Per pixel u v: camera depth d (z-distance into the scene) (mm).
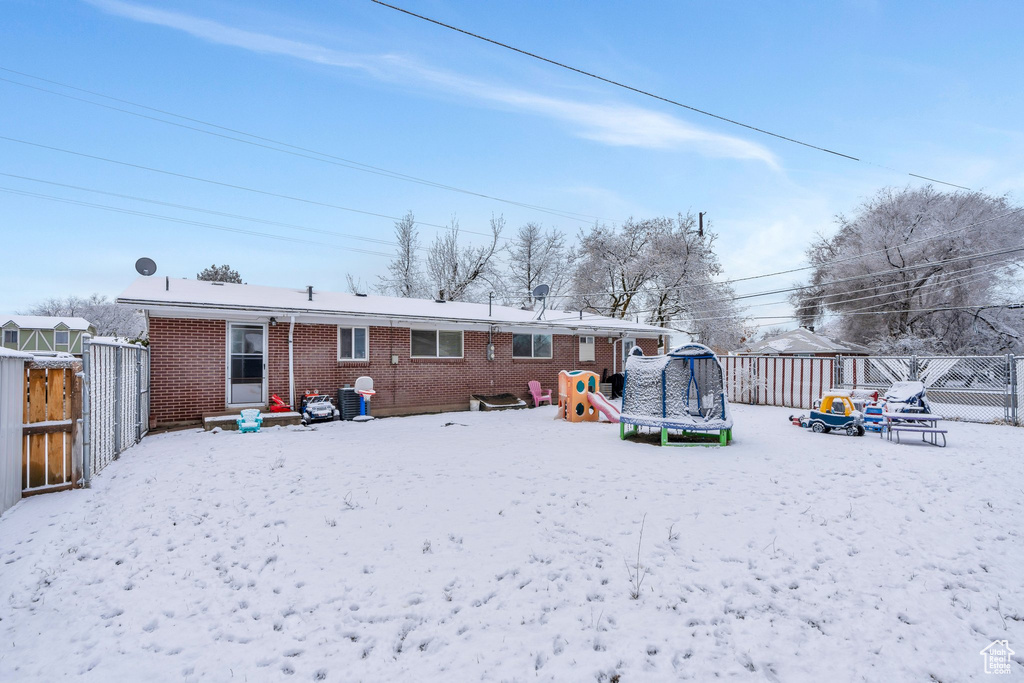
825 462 8727
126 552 4961
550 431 12609
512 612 3904
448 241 42312
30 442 6680
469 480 7387
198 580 4434
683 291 35969
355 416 14953
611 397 21375
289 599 4113
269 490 6879
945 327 30250
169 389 12688
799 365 19359
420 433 12164
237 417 12547
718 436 11680
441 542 5145
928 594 4137
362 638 3594
